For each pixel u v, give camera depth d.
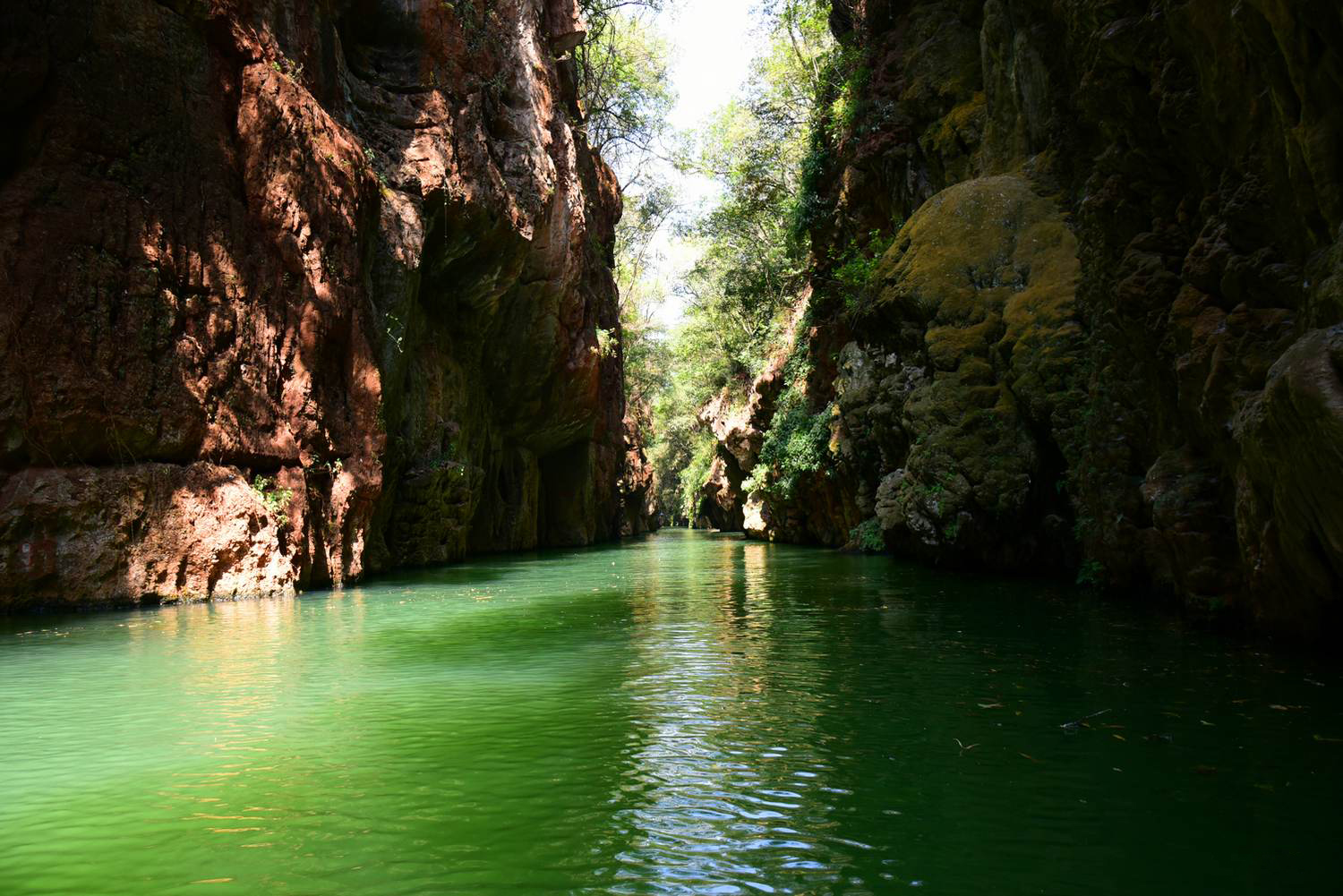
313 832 4.05
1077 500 14.52
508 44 26.36
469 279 25.48
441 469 23.16
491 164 24.39
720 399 47.97
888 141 25.08
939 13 24.72
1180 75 10.05
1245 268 9.01
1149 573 12.10
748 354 41.81
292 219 15.88
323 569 16.19
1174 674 7.32
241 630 10.54
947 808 4.35
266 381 15.27
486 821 4.21
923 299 18.42
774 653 8.74
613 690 7.12
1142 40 10.80
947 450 16.45
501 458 32.12
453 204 22.42
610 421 45.75
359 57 21.56
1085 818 4.20
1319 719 5.87
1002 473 15.76
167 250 13.81
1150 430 11.84
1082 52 13.43
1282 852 3.78
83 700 6.80
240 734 5.79
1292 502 7.40
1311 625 8.24
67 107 12.94
